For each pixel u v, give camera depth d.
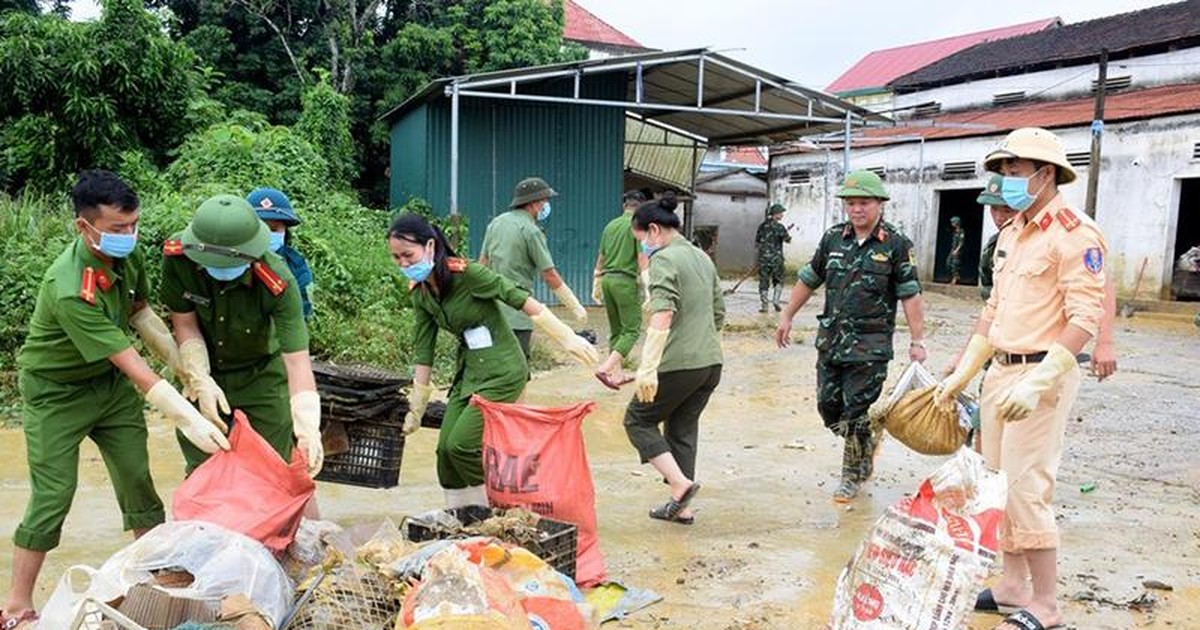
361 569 2.89
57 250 8.12
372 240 11.33
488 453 3.73
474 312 3.99
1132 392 8.52
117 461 3.51
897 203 22.80
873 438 5.15
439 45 19.73
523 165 14.50
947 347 11.62
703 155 22.41
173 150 13.34
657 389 4.60
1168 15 21.08
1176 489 5.43
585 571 3.71
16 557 3.30
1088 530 4.64
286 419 3.80
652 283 4.50
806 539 4.52
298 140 13.01
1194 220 17.92
